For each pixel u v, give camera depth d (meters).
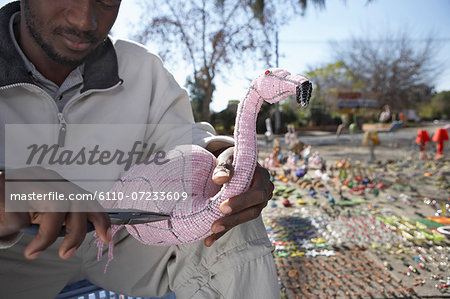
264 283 1.13
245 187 1.10
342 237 3.80
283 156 10.45
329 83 33.41
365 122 31.08
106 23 1.03
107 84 1.28
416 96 32.81
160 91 1.49
